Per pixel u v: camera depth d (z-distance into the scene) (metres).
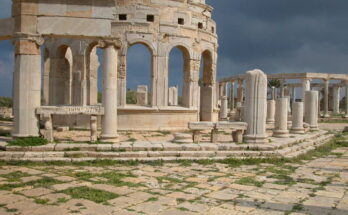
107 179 11.96
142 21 26.53
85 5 16.73
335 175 13.87
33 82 16.55
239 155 16.45
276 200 10.03
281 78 54.75
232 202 9.71
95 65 29.23
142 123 26.50
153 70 26.84
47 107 16.66
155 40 26.84
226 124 17.81
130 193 10.29
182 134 17.41
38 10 16.50
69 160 14.70
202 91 31.25
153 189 10.81
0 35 17.12
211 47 30.38
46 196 9.77
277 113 21.92
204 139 21.66
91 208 8.84
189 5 28.47
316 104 30.58
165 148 16.16
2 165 13.97
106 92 17.05
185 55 28.52
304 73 52.50
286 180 12.66
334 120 52.06
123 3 26.66
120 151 15.66
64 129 24.78
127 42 26.33
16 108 16.48
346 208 9.42
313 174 13.98
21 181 11.43
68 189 10.48
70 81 29.33
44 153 14.99
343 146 24.03
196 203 9.52
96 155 15.23
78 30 16.69
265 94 18.06
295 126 24.78
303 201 10.02
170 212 8.70
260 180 12.52
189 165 14.91
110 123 17.05
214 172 13.70
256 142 17.80
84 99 27.02
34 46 16.55
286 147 18.55
